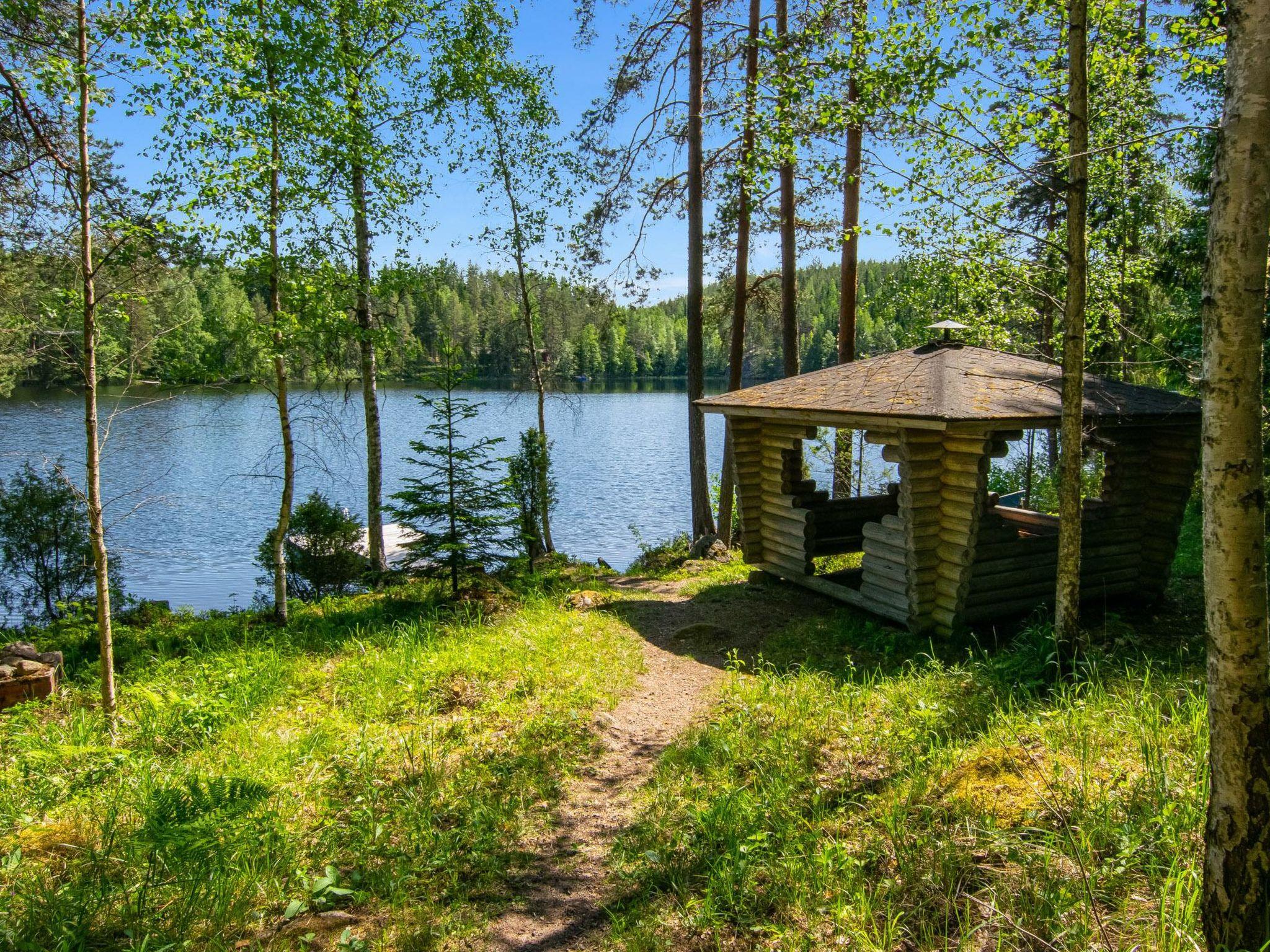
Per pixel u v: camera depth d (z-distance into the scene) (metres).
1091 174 9.70
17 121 5.83
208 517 21.30
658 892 3.58
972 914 2.99
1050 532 9.05
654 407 55.03
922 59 5.56
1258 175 2.28
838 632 7.80
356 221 10.70
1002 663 5.91
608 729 5.65
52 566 11.11
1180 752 3.93
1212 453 2.41
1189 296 12.84
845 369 9.06
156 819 3.54
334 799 4.46
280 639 8.17
